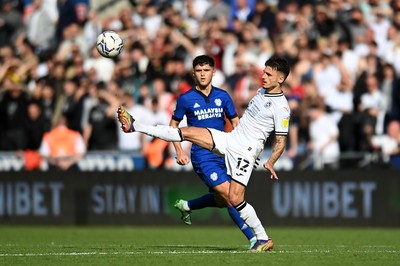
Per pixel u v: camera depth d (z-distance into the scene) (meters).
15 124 71.00
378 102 67.06
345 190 61.41
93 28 82.06
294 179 61.97
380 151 63.78
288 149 64.81
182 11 83.38
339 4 75.94
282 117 36.19
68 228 62.28
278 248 40.44
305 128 65.06
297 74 70.38
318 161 62.72
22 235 53.88
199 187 62.94
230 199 36.75
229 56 74.62
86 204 64.75
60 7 84.44
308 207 61.81
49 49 82.88
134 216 64.00
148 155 65.38
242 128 36.88
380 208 61.03
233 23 78.75
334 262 33.03
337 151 65.12
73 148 68.12
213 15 79.31
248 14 79.94
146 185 63.84
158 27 81.62
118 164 66.06
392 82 67.44
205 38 76.62
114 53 38.41
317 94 66.31
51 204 65.12
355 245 43.66
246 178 36.50
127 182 64.12
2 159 68.00
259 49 73.75
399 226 60.78
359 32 74.06
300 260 33.56
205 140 37.03
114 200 64.38
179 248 40.50
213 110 40.03
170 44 75.12
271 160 36.25
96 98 70.12
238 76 70.06
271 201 62.19
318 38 74.56
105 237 51.59
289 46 73.75
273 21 77.81
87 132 69.12
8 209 65.62
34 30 84.81
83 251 38.50
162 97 69.62
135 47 76.00
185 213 41.53
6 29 86.06
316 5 79.06
